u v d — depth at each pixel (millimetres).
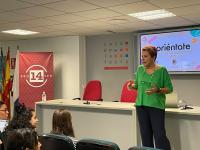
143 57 3164
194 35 5805
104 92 7195
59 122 2713
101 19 4992
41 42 7676
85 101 4555
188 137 3256
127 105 3900
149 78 3135
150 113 3133
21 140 1408
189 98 6086
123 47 6883
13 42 8227
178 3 3875
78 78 7117
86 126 4168
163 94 3133
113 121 3904
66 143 2238
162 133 3090
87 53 7387
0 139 2045
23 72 6871
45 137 2367
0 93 6660
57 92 7430
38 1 3693
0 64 7000
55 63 7457
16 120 2162
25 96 6855
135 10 4293
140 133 3367
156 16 4797
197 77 5969
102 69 7203
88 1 3727
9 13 4410
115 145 2018
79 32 6598
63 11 4309
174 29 6004
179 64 6020
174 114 3326
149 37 6324
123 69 6898
